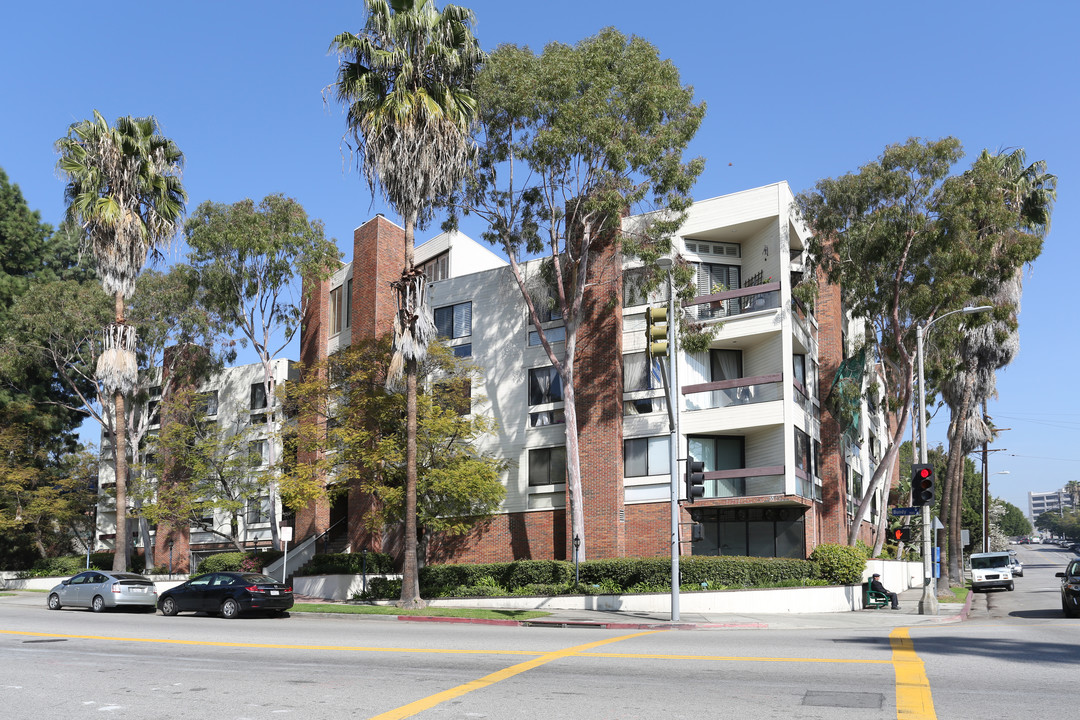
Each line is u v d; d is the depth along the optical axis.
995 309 33.66
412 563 28.61
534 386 36.66
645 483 33.81
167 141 34.22
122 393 33.41
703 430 33.53
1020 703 9.65
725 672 11.99
